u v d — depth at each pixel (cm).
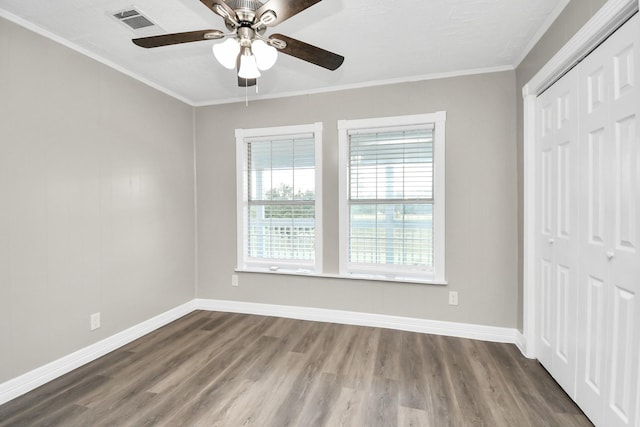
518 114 254
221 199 347
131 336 272
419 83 283
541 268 223
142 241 285
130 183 273
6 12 185
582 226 171
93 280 241
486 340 269
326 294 315
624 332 138
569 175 184
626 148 137
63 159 219
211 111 347
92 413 176
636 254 131
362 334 282
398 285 293
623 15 134
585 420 167
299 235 331
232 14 137
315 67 265
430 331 284
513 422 167
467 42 225
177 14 192
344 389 198
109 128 253
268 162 339
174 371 221
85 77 234
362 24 203
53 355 212
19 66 193
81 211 231
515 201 262
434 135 284
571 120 181
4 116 186
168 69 268
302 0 124
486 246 270
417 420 169
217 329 296
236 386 202
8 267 188
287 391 196
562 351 194
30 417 173
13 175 190
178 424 167
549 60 197
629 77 135
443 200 278
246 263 346
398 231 300
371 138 304
